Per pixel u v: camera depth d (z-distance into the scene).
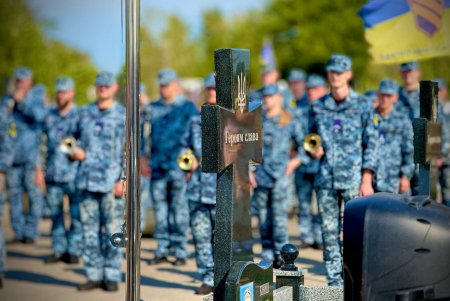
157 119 13.67
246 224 6.25
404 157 12.76
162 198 13.78
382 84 12.62
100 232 12.20
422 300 5.36
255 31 59.38
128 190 5.88
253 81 57.84
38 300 11.48
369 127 10.68
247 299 6.07
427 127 8.35
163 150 13.59
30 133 16.39
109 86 11.91
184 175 13.59
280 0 56.25
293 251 7.13
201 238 11.39
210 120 5.86
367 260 5.40
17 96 16.31
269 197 13.23
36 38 39.56
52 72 39.91
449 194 15.41
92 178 11.88
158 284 12.14
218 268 6.05
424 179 8.45
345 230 5.50
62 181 14.05
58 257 14.44
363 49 51.59
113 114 11.98
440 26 12.39
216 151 5.86
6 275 13.30
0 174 12.52
